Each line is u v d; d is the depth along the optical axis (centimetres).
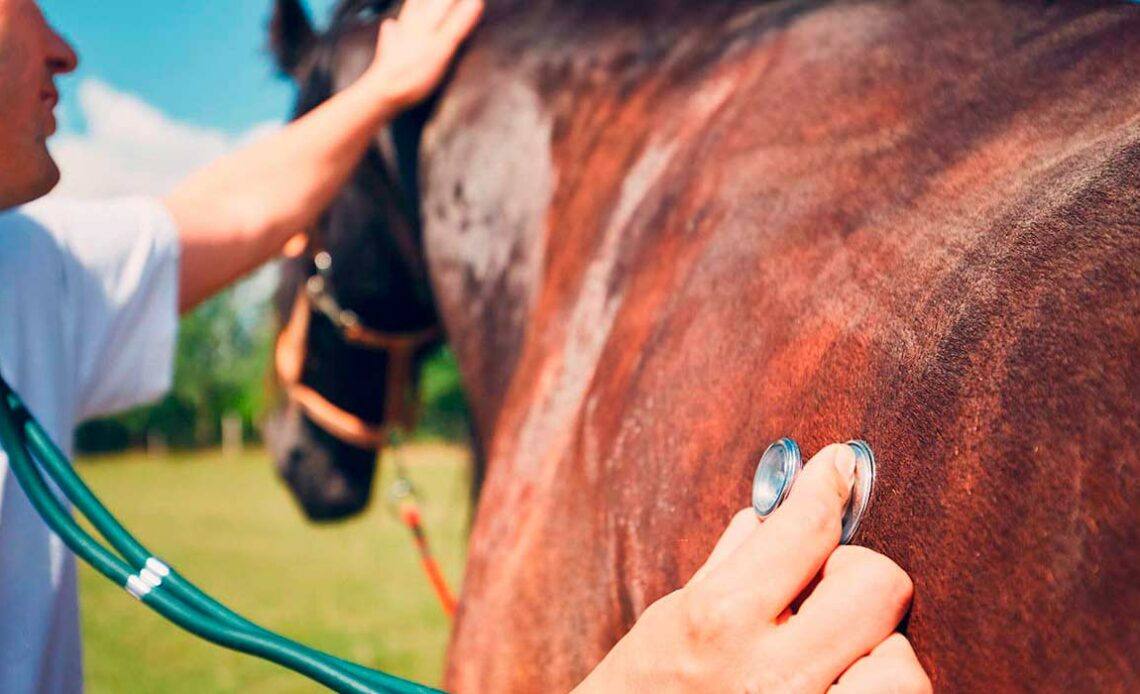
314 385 199
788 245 87
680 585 81
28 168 100
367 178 171
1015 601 51
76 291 122
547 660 101
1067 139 72
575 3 145
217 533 1072
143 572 88
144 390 132
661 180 115
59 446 113
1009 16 93
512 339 141
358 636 571
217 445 3194
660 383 93
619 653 63
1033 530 51
